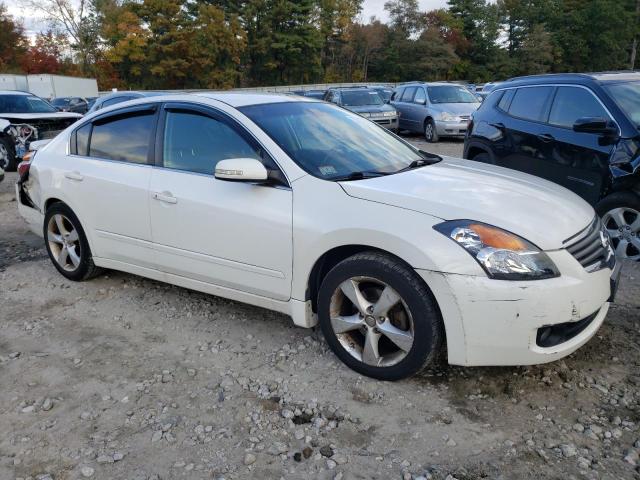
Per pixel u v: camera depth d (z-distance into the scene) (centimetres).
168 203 379
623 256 511
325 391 305
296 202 324
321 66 6506
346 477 241
